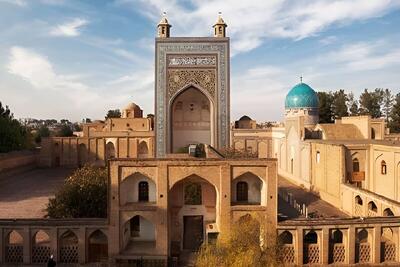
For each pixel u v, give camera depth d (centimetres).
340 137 3250
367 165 2562
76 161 4859
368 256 1673
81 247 1631
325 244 1648
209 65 2716
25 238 1622
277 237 1566
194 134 3003
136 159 1638
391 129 5684
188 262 1669
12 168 4150
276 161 1669
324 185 2762
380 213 1958
